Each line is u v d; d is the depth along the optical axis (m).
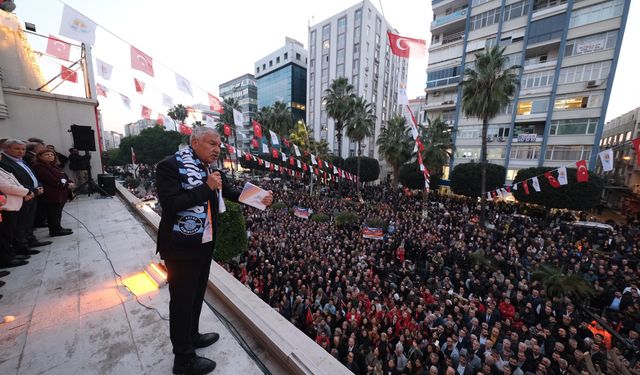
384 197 24.42
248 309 2.20
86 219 5.14
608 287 7.13
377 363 4.84
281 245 10.20
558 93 21.28
